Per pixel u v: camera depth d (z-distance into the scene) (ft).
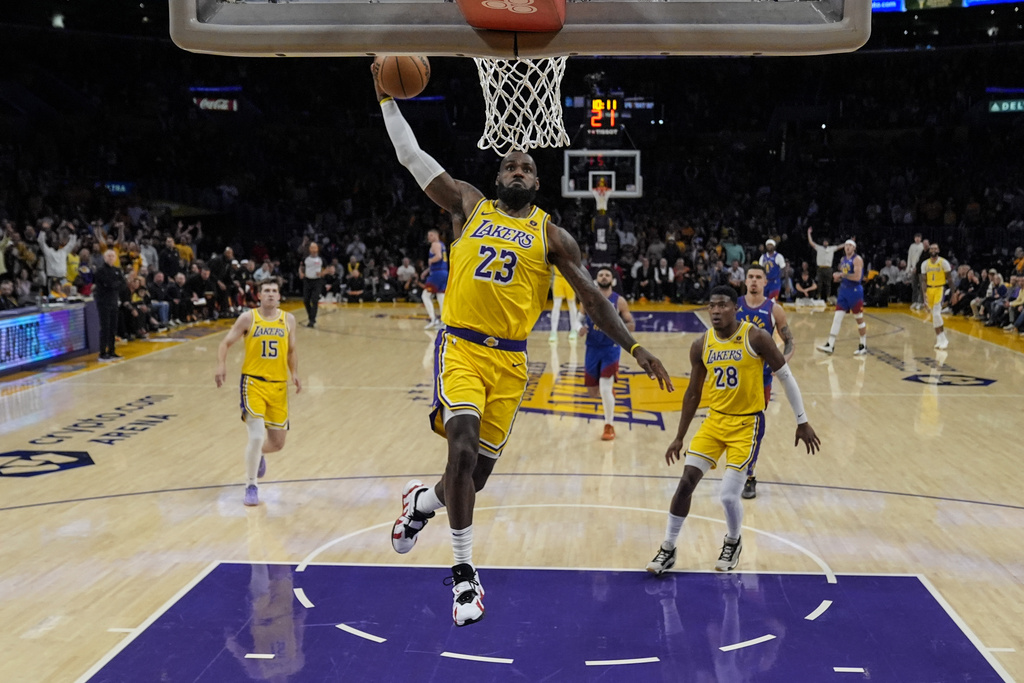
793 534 21.97
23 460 28.66
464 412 11.69
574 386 41.27
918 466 28.19
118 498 24.81
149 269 63.62
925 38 99.81
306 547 20.94
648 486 26.00
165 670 14.94
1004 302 63.36
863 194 101.45
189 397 38.81
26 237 61.26
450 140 108.78
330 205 102.63
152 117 96.94
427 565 19.76
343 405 37.50
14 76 89.10
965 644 15.93
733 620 16.92
